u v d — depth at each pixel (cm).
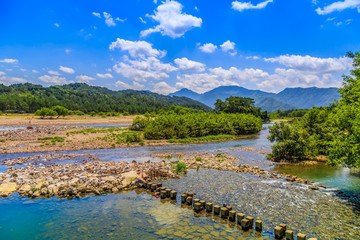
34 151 3269
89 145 3844
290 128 2952
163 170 2112
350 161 1474
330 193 1622
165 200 1495
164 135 5016
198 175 2080
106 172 2009
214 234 1068
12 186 1616
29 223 1160
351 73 1948
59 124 9212
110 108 19775
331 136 2834
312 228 1117
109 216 1248
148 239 1016
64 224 1153
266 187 1744
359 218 1226
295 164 2652
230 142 4756
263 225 1152
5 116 11844
